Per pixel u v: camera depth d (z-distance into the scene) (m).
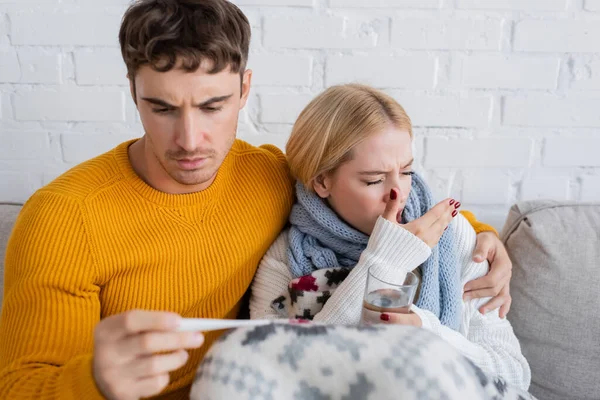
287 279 1.09
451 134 1.45
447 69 1.40
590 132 1.46
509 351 1.09
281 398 0.66
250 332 0.68
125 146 1.01
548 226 1.25
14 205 1.25
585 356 1.22
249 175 1.08
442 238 1.10
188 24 0.82
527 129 1.45
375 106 1.01
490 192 1.49
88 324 0.88
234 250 1.02
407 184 1.05
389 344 0.67
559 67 1.41
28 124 1.39
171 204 0.97
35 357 0.81
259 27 1.35
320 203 1.08
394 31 1.37
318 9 1.35
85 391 0.67
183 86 0.84
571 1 1.37
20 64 1.34
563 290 1.22
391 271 0.96
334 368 0.66
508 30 1.38
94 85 1.37
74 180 0.94
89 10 1.32
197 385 0.68
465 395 0.66
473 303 1.13
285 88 1.39
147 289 0.96
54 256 0.86
